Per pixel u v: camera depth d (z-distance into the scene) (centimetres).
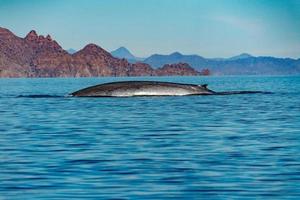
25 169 5794
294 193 4747
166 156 6619
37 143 7719
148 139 8175
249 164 6078
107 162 6200
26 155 6669
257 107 14350
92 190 4872
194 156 6612
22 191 4834
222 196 4672
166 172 5647
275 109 13738
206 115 12119
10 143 7725
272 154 6738
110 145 7531
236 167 5916
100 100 16475
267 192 4794
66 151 6988
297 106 14712
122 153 6831
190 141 7944
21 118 11469
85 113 12538
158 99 16800
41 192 4797
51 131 9175
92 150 7062
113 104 15088
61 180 5262
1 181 5228
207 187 4988
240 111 13125
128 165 6022
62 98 17725
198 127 9794
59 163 6134
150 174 5547
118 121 10856
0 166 5962
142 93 17562
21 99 17712
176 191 4844
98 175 5491
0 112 12875
